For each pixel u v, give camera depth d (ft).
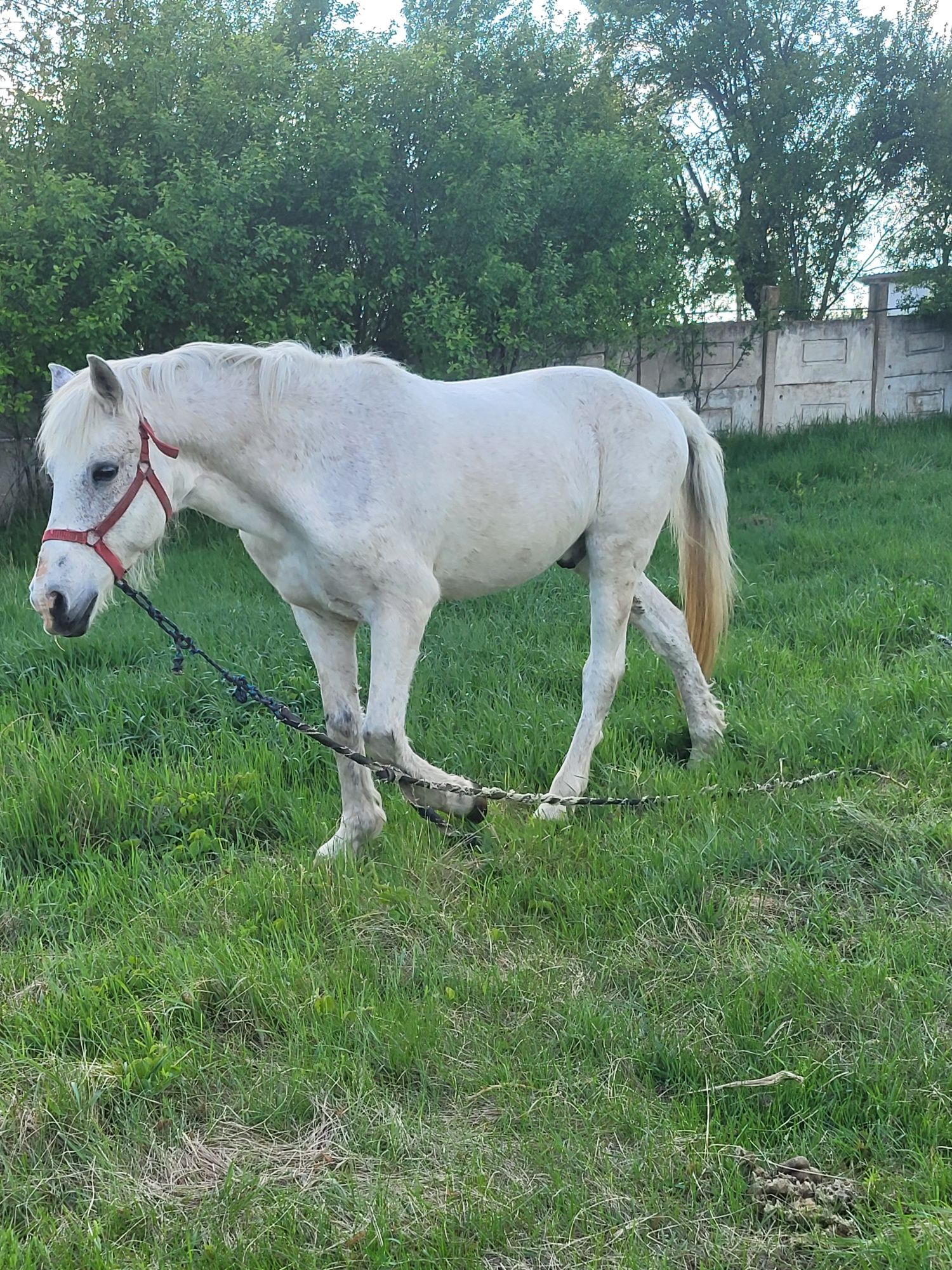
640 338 37.06
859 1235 6.72
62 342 26.55
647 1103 7.97
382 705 11.22
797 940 9.75
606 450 13.53
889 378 44.24
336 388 11.26
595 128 37.06
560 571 23.86
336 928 10.23
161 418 10.39
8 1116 7.80
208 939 10.00
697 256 39.01
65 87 28.66
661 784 13.41
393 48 29.55
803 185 49.34
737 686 16.58
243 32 30.76
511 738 14.73
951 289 43.04
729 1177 7.19
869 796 12.42
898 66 48.52
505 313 29.81
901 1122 7.65
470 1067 8.40
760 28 48.29
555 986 9.36
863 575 21.89
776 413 42.55
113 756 14.21
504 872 11.33
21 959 9.94
